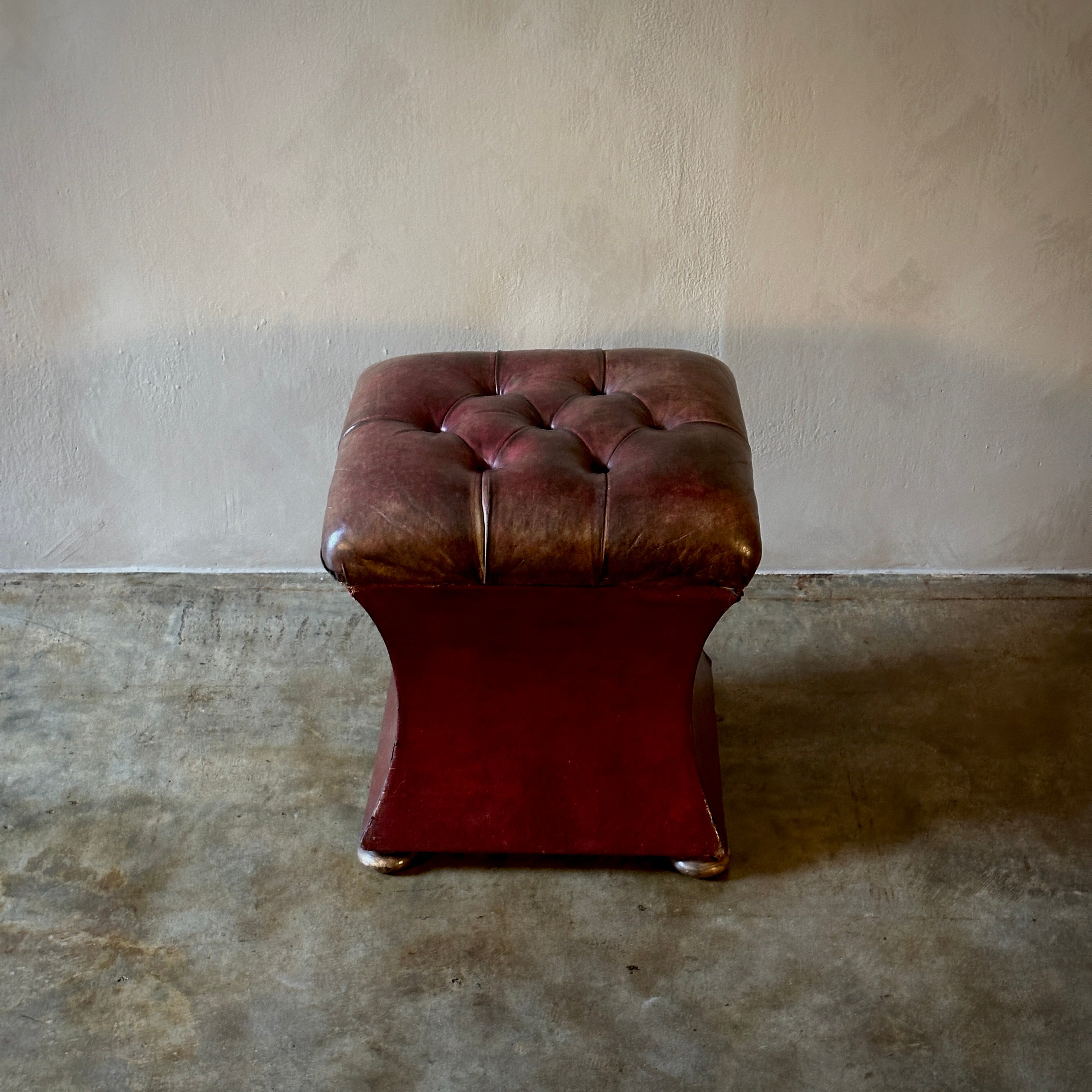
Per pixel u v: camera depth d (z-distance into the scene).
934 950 1.54
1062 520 2.21
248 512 2.21
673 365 1.65
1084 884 1.64
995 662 2.06
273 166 1.86
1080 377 2.04
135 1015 1.46
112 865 1.67
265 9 1.74
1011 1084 1.37
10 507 2.18
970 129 1.82
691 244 1.93
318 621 2.16
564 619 1.46
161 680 2.02
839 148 1.84
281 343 2.02
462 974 1.52
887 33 1.75
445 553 1.39
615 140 1.84
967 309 1.98
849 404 2.08
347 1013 1.47
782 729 1.92
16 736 1.89
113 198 1.88
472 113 1.82
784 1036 1.43
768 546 2.25
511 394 1.61
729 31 1.75
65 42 1.75
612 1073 1.39
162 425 2.10
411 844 1.63
